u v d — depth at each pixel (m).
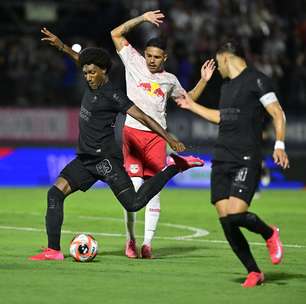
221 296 16.97
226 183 17.94
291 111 58.69
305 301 16.50
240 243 18.00
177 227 31.72
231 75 18.08
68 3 62.00
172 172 21.03
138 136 23.22
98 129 21.34
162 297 16.81
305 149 58.19
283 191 53.78
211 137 56.97
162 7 61.59
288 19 65.00
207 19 61.88
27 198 43.84
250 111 17.80
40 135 55.19
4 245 25.00
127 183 21.31
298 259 22.98
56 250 21.81
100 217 34.84
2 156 54.62
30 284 17.97
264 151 56.84
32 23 60.72
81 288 17.62
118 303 16.14
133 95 23.33
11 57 57.44
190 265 21.41
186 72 58.22
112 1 62.06
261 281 18.25
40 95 56.78
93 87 21.27
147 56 23.17
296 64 60.88
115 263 21.47
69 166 21.92
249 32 62.38
